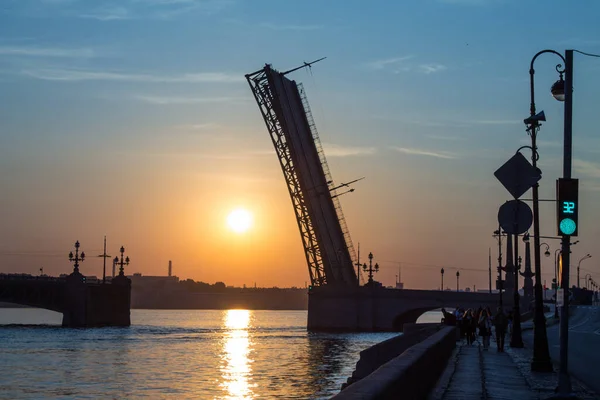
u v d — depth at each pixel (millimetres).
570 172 21266
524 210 23359
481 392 21625
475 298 145625
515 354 40094
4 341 122062
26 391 64688
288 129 117688
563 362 21219
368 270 158500
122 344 119312
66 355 98312
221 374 77875
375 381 11586
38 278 167500
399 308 148000
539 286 29875
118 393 63750
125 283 178875
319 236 129000
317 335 138875
